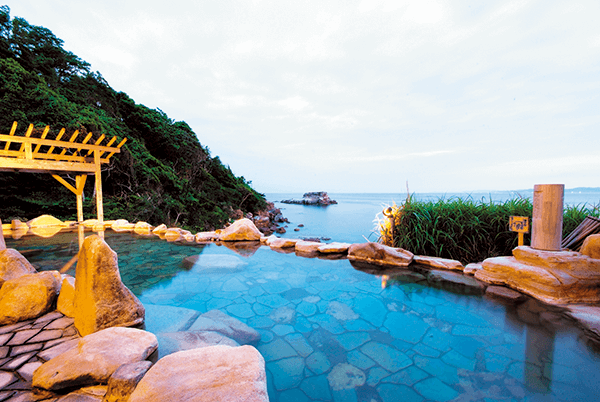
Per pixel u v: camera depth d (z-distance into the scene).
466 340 2.22
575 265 2.83
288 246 5.84
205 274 4.01
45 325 2.25
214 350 1.69
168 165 20.78
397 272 4.05
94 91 20.08
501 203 4.49
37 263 4.34
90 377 1.51
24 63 15.64
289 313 2.76
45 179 11.29
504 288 3.29
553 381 1.71
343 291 3.34
